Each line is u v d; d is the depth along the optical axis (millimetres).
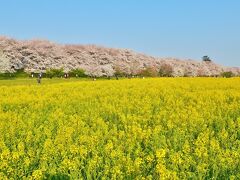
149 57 137750
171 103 22141
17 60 106062
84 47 128375
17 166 10508
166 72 124062
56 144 12250
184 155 11039
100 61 123125
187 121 16234
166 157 11617
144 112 18969
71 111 20016
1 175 9516
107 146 11250
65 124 15625
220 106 19984
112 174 9594
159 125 14844
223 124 15953
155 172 9883
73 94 26562
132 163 10148
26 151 12445
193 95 24391
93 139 12328
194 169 10406
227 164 10312
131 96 25375
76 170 9977
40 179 9547
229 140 13258
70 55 122250
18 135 14617
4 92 29312
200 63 144250
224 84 32531
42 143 13102
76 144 12008
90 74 108312
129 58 130000
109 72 111375
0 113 19344
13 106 22828
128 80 40031
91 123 16516
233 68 149000
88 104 22016
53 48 118375
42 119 17672
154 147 12086
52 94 27594
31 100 23641
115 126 15602
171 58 144000
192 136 13922
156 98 23875
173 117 16672
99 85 33781
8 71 99750
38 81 53344
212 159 10570
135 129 13445
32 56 110500
